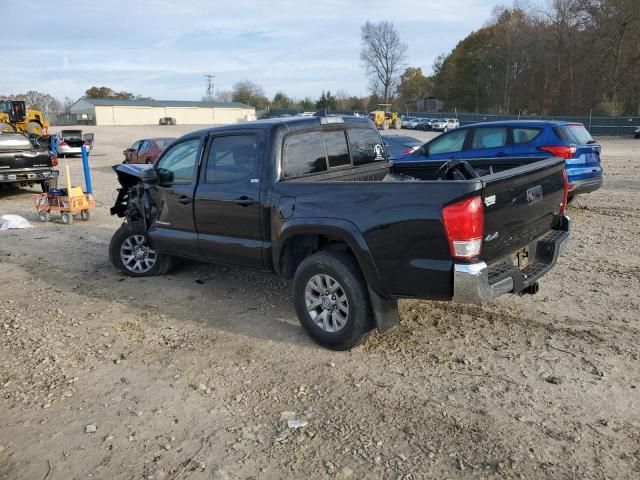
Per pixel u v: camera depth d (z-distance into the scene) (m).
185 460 3.02
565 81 66.69
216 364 4.16
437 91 101.81
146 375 4.01
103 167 21.77
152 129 65.69
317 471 2.89
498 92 79.69
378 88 105.75
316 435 3.21
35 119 31.70
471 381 3.77
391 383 3.78
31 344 4.57
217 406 3.56
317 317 4.35
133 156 19.02
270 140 4.59
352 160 5.32
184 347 4.47
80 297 5.76
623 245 7.27
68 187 9.77
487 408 3.43
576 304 5.11
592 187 8.89
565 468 2.85
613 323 4.66
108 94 125.19
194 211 5.29
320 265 4.14
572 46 64.94
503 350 4.21
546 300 5.23
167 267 6.36
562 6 65.75
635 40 57.47
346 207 3.97
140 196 6.15
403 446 3.08
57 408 3.58
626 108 58.19
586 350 4.17
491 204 3.52
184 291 5.87
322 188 4.15
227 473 2.90
